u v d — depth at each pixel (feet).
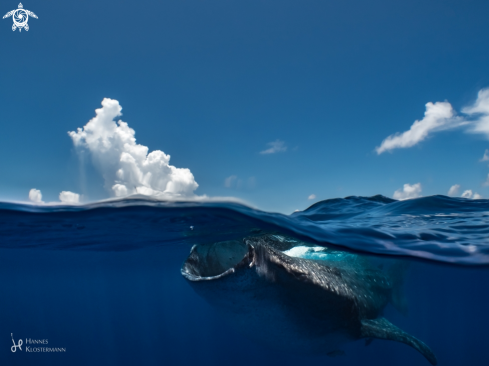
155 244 33.68
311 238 18.48
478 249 18.22
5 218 19.30
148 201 17.19
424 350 15.23
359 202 31.83
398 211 26.96
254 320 13.75
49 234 25.91
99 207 17.49
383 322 17.85
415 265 30.12
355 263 21.66
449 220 23.61
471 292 95.61
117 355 167.73
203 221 19.89
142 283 154.51
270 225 18.54
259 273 11.63
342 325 14.69
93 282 150.92
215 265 14.34
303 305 13.16
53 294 224.33
